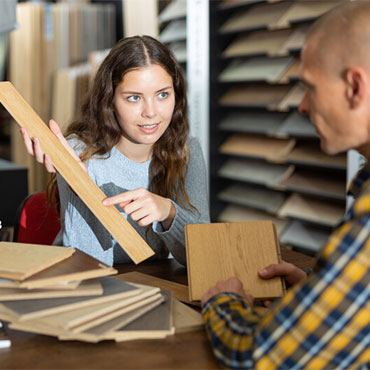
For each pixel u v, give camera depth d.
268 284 1.31
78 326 1.03
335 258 0.86
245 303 1.09
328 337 0.86
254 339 0.90
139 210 1.47
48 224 2.03
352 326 0.86
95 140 1.83
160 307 1.20
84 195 1.36
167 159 1.88
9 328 1.15
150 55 1.60
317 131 1.02
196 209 1.89
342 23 0.93
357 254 0.85
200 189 1.96
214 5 4.25
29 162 5.64
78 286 1.13
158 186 1.91
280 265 1.33
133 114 1.63
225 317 1.03
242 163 4.38
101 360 1.01
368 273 0.85
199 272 1.33
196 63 4.32
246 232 1.41
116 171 1.85
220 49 4.32
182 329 1.14
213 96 4.34
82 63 5.81
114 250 1.82
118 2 5.90
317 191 3.71
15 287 1.11
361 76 0.91
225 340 0.97
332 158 3.60
